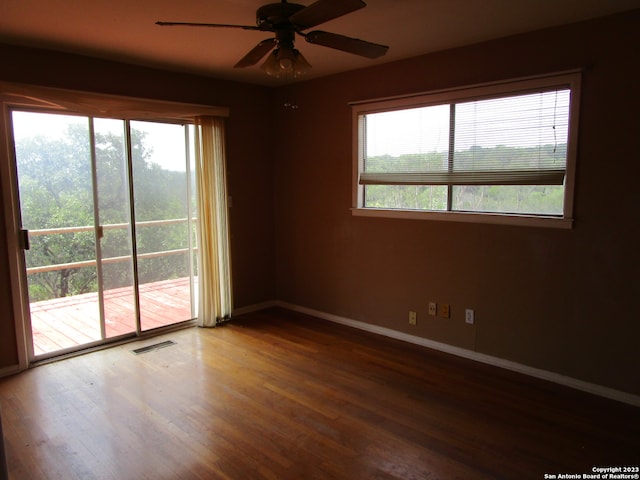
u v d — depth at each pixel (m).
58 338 3.70
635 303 2.82
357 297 4.36
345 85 4.17
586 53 2.84
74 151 3.61
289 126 4.76
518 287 3.29
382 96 3.90
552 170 3.05
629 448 2.42
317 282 4.71
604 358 2.96
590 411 2.80
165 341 4.02
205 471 2.23
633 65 2.69
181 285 4.40
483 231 3.42
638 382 2.85
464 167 3.48
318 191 4.56
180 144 4.24
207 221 4.29
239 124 4.61
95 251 3.80
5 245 3.27
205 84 4.29
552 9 2.64
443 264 3.68
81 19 2.71
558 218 3.05
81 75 3.50
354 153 4.16
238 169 4.66
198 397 2.99
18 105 3.28
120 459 2.33
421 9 2.62
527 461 2.31
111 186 3.84
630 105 2.72
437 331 3.79
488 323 3.47
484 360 3.52
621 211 2.82
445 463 2.30
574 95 2.89
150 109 3.86
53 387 3.13
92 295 3.84
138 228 4.03
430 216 3.70
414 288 3.89
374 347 3.87
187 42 3.20
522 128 3.16
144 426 2.64
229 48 3.35
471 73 3.35
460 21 2.84
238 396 3.00
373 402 2.92
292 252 4.93
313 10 1.94
